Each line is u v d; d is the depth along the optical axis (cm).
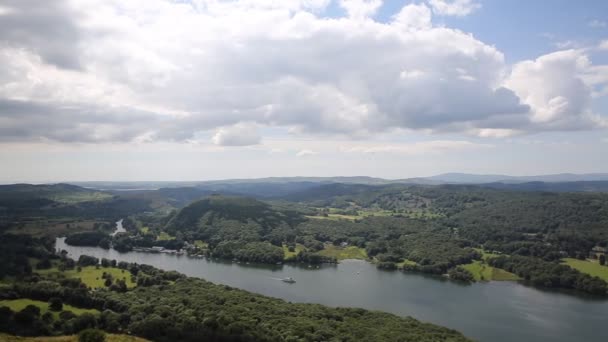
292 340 14912
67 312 17462
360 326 17100
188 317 16750
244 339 15275
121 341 14950
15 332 15538
